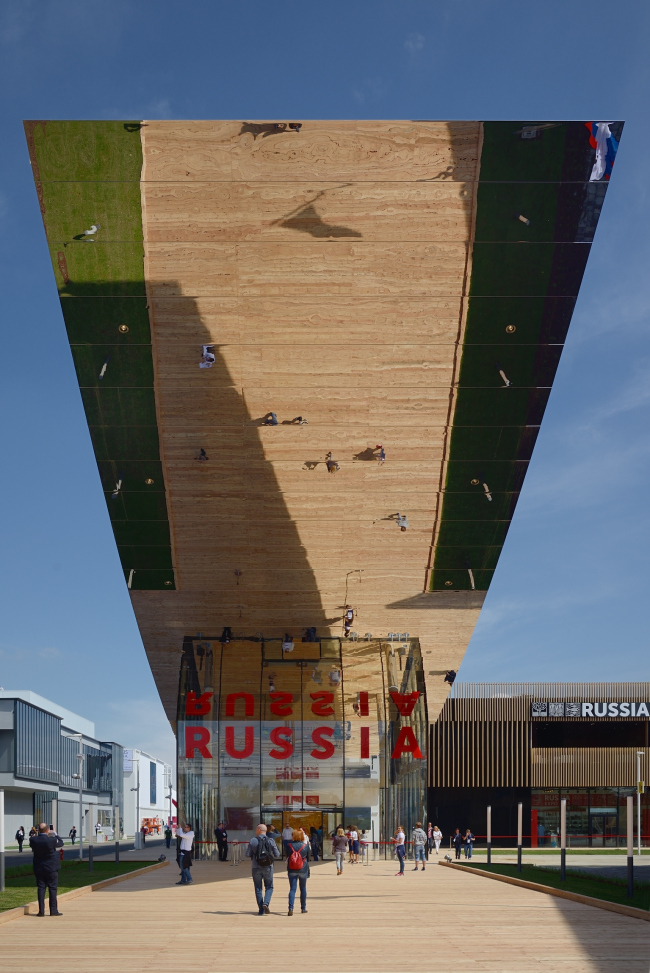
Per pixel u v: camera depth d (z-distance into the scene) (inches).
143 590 1365.7
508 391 1080.2
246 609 1407.5
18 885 852.6
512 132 868.6
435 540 1273.4
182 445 1135.0
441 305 997.8
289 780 1406.3
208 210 920.9
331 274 968.9
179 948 491.2
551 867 1154.7
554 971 420.8
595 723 1989.4
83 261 957.8
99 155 879.7
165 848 2153.1
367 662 1460.4
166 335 1018.1
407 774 1414.9
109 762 4111.7
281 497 1205.1
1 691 2679.6
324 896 808.9
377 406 1095.6
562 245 952.3
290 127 863.1
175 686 1636.3
